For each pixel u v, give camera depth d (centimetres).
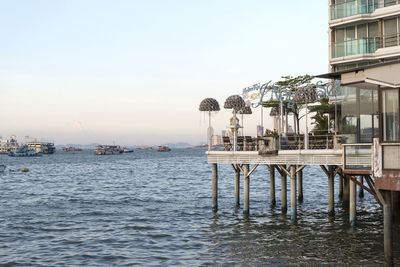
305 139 2494
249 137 2920
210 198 4122
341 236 2311
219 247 2188
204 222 2836
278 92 2791
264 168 9456
